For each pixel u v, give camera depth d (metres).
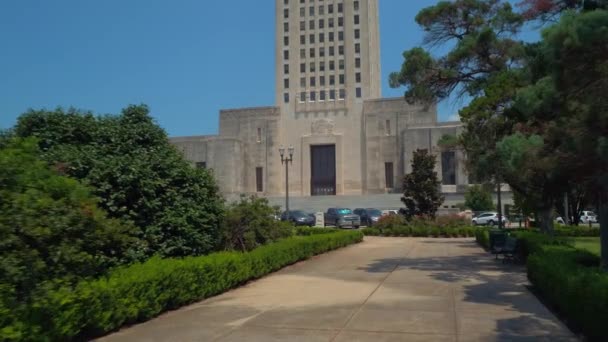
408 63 19.42
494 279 14.21
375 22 94.38
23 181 7.09
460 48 18.66
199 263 10.96
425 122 83.00
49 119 11.66
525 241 17.95
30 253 6.68
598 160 10.20
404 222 37.91
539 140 12.45
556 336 7.95
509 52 17.84
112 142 11.88
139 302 8.84
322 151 89.38
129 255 10.53
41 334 6.62
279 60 91.50
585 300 7.78
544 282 10.97
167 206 11.95
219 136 89.69
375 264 18.14
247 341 7.70
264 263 14.80
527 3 13.88
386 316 9.30
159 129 13.00
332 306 10.30
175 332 8.29
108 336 8.05
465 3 19.50
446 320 8.98
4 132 10.82
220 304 10.65
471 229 34.88
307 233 31.67
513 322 8.84
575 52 9.48
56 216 7.27
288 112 89.88
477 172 19.83
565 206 39.94
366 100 86.62
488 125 18.72
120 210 10.67
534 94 11.38
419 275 15.12
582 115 10.04
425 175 40.22
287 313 9.66
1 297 6.21
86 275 8.06
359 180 86.06
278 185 88.81
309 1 91.50
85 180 10.29
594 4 10.93
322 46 90.06
